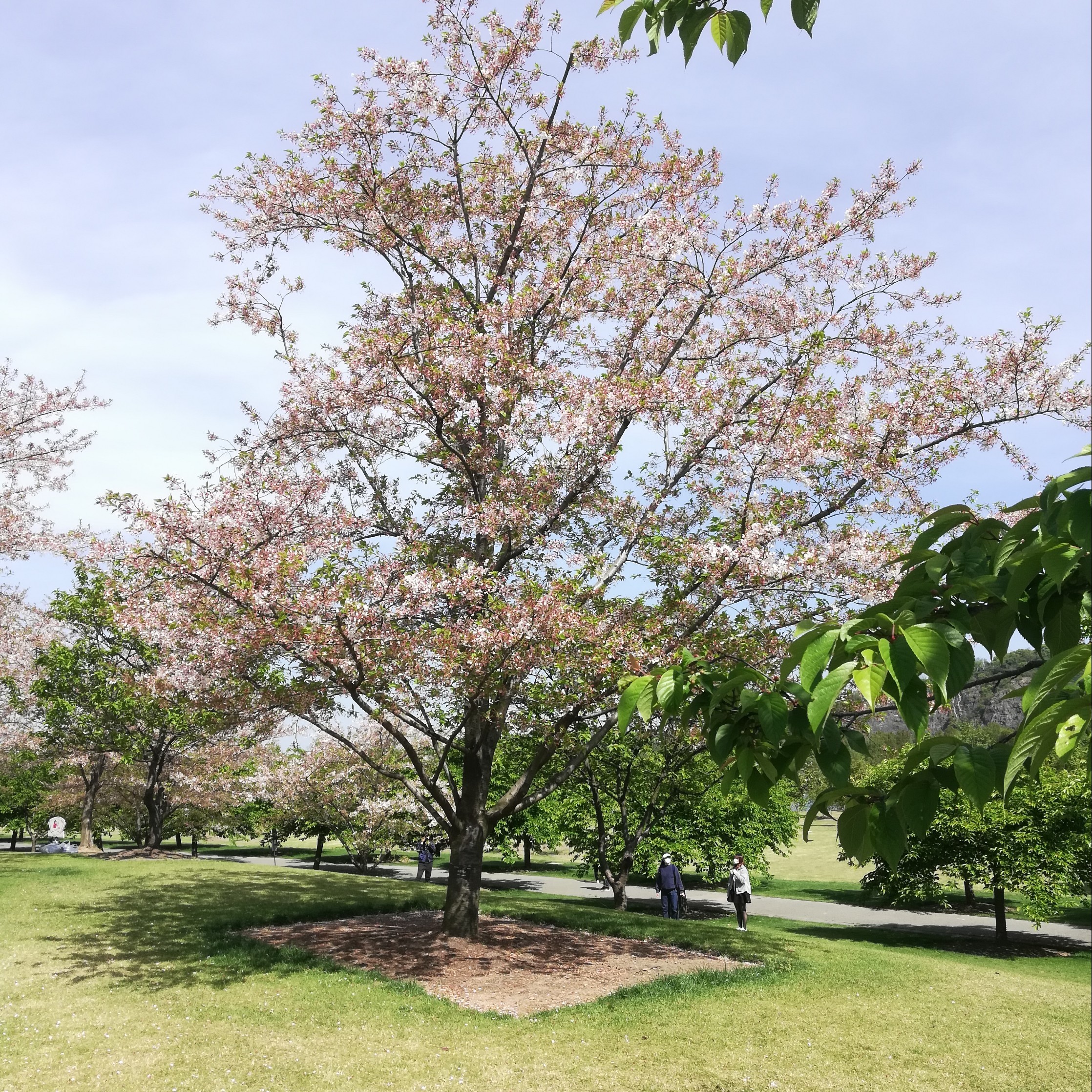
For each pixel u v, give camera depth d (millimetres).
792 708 1945
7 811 34875
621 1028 8367
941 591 2055
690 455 10969
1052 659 1409
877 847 1792
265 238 12344
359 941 11352
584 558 10070
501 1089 6777
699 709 2150
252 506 9852
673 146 12414
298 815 23469
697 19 2412
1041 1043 8688
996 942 17484
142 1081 6574
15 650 20422
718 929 14023
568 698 9758
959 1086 7359
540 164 12219
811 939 14266
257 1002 8555
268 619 8828
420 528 11500
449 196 12828
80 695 21391
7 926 11664
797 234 11523
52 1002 8430
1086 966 15117
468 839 11844
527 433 10867
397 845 23578
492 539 10938
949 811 16891
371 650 9062
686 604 10078
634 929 13430
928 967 12047
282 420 11273
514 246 12398
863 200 11227
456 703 10406
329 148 11953
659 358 12031
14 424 17594
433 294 11797
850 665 1536
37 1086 6438
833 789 1819
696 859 21172
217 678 10141
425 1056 7363
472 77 12023
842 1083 7262
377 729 20250
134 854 22125
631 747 17438
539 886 27734
